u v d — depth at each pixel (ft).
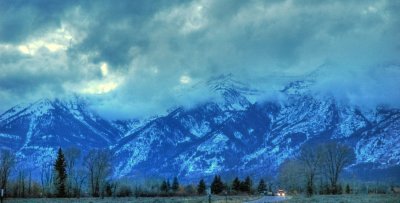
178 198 513.04
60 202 418.72
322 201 337.93
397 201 281.95
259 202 361.30
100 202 415.44
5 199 479.00
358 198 363.97
